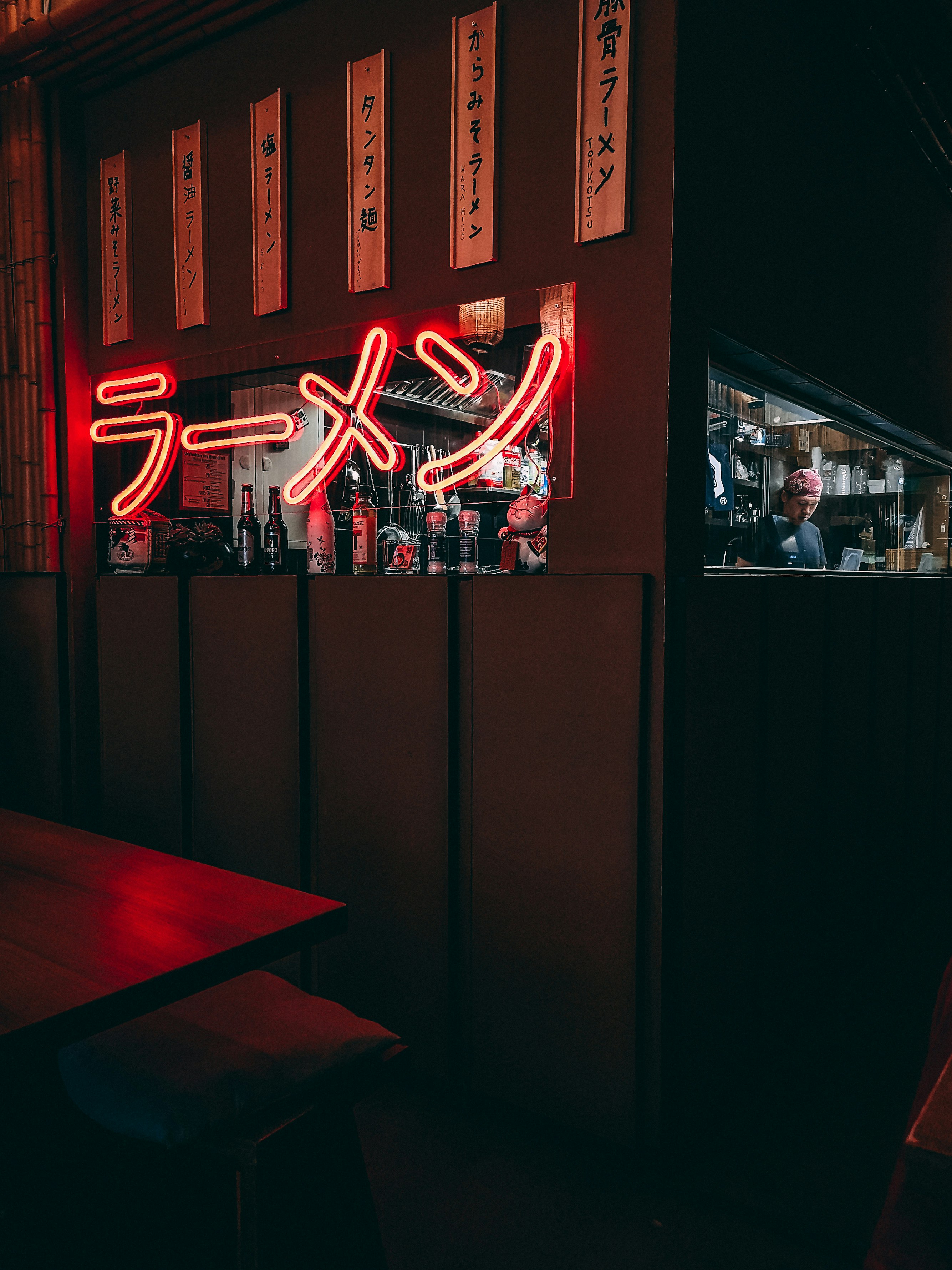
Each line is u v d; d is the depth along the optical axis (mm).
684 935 2238
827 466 3883
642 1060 2209
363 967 2701
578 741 2256
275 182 2902
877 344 3527
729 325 2371
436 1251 1919
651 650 2164
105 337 3512
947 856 4609
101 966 1335
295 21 2826
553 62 2293
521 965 2381
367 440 2740
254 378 3279
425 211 2574
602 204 2197
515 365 2508
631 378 2191
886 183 3529
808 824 2973
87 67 3250
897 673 3777
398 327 2656
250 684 2975
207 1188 1438
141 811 3361
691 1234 1985
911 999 3182
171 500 3502
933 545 4949
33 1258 1362
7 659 3703
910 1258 750
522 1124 2398
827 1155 2283
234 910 1581
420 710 2543
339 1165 1538
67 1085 1498
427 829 2543
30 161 3459
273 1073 1467
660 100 2107
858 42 2967
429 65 2527
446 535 3057
